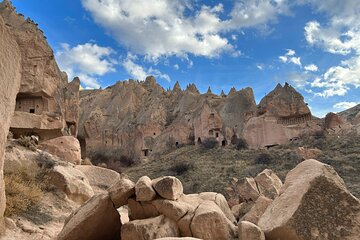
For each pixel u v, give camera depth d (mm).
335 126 50625
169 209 6719
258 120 56688
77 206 12508
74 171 15086
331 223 5836
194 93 81625
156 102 76438
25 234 8586
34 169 13062
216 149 56031
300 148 40875
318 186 6199
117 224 8094
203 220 6469
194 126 64500
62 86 36656
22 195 10516
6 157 12711
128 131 71938
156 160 59250
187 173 43781
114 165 64062
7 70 7371
